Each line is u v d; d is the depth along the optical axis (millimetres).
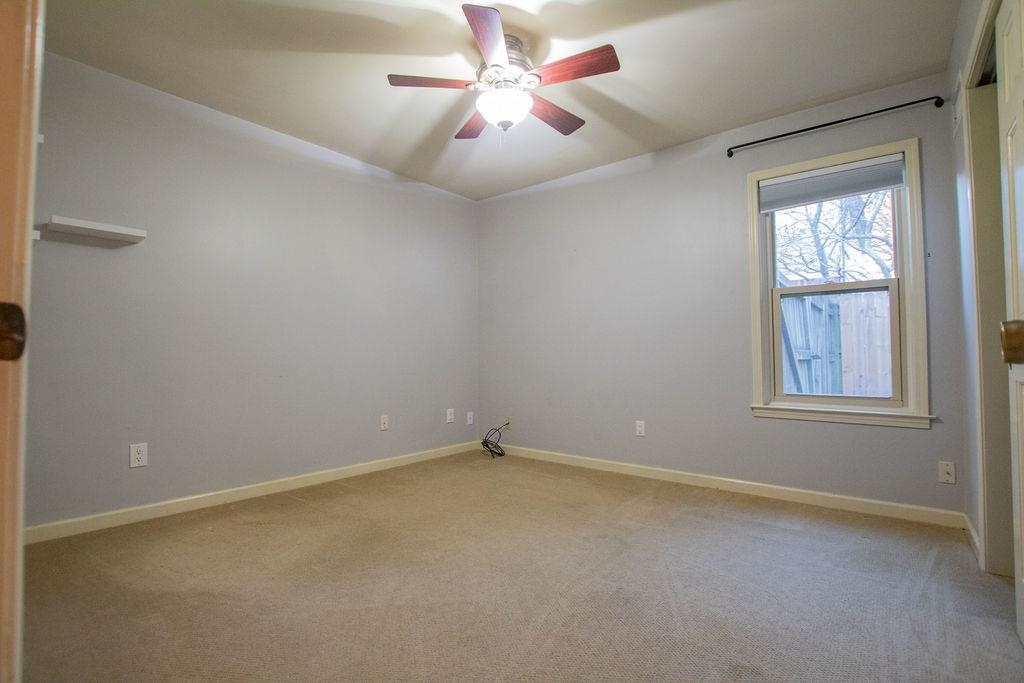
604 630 1598
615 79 2621
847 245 2926
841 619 1661
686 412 3398
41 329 2340
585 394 3914
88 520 2447
